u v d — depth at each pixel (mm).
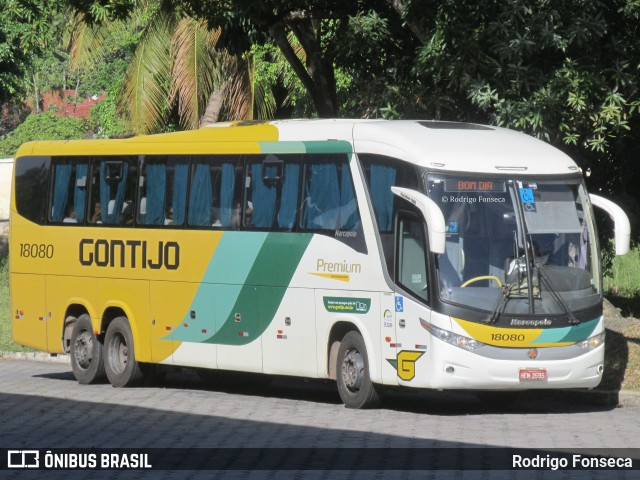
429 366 21203
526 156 22281
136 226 27562
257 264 24750
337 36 30328
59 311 29469
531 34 25344
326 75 32031
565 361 21594
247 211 25109
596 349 22000
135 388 27703
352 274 22750
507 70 25719
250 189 25109
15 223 30609
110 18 29969
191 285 26188
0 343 39125
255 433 18812
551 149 22844
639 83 26953
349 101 31000
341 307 22938
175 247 26594
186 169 26578
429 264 21250
